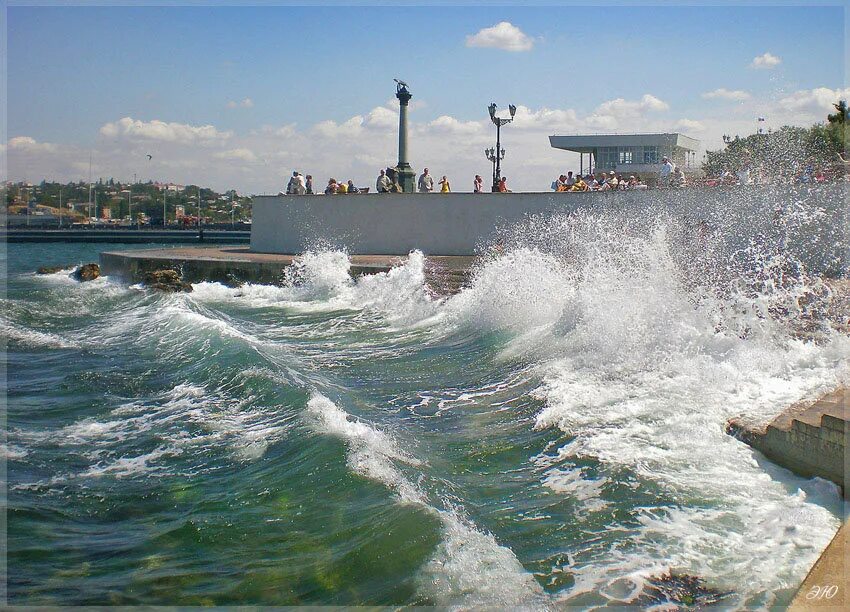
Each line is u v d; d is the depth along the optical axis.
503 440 8.65
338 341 15.56
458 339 14.66
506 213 24.52
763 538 6.11
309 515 6.78
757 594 5.34
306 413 9.50
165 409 10.56
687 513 6.57
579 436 8.41
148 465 8.41
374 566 5.77
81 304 22.97
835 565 5.20
